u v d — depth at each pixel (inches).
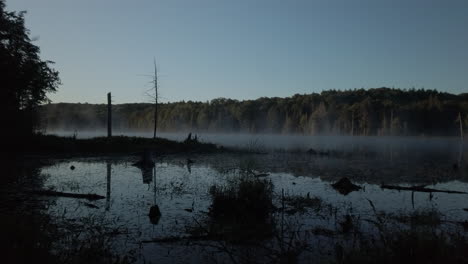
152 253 205.9
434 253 169.6
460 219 291.1
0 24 952.3
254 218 283.6
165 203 342.3
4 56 924.6
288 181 507.2
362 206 340.8
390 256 173.9
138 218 283.7
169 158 916.6
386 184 482.9
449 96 5088.6
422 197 390.3
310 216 299.0
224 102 5890.8
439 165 737.0
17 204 318.0
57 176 526.6
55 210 301.9
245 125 4596.5
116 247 214.7
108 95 1210.6
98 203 338.3
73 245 207.3
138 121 4835.1
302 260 194.9
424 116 3762.3
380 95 5029.5
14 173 550.3
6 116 941.8
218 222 273.7
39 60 1080.2
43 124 1230.3
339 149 1331.2
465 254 178.1
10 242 163.8
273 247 218.4
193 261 194.5
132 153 1001.5
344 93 5305.1
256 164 742.5
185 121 4842.5
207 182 481.4
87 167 662.5
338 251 201.3
